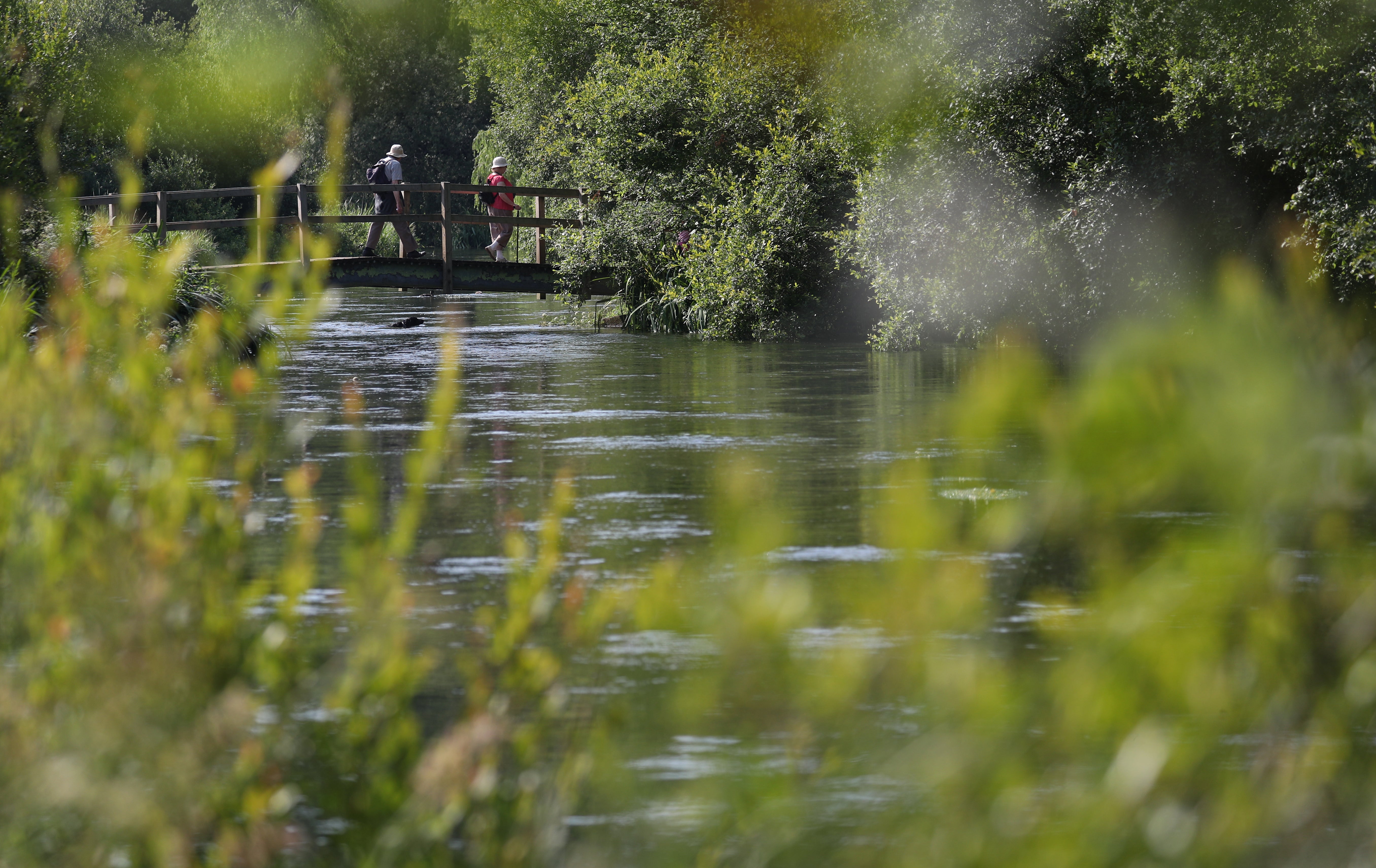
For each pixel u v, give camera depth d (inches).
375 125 7810.0
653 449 1663.4
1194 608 183.6
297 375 2549.2
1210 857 190.5
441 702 720.3
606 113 3865.7
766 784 293.1
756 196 3567.9
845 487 1384.1
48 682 373.1
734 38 3880.4
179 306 1761.8
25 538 422.9
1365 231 2209.6
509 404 2130.9
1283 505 177.6
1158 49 2469.2
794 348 3230.8
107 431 447.2
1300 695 189.5
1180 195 2704.2
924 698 214.5
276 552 1061.8
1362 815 192.1
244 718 362.9
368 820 380.8
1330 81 2385.6
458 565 1066.1
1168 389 176.6
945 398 2187.5
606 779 428.5
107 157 2827.3
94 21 6958.7
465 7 5944.9
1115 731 191.8
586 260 3836.1
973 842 206.7
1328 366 176.1
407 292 5177.2
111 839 353.1
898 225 3090.6
